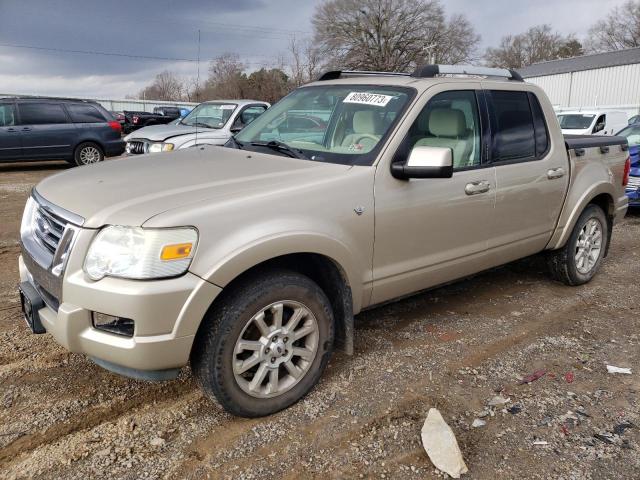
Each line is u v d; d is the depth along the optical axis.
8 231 7.03
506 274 5.52
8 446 2.71
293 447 2.76
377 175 3.27
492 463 2.67
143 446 2.75
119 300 2.46
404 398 3.20
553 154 4.55
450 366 3.59
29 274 3.12
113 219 2.57
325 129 3.79
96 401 3.12
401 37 50.09
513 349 3.86
